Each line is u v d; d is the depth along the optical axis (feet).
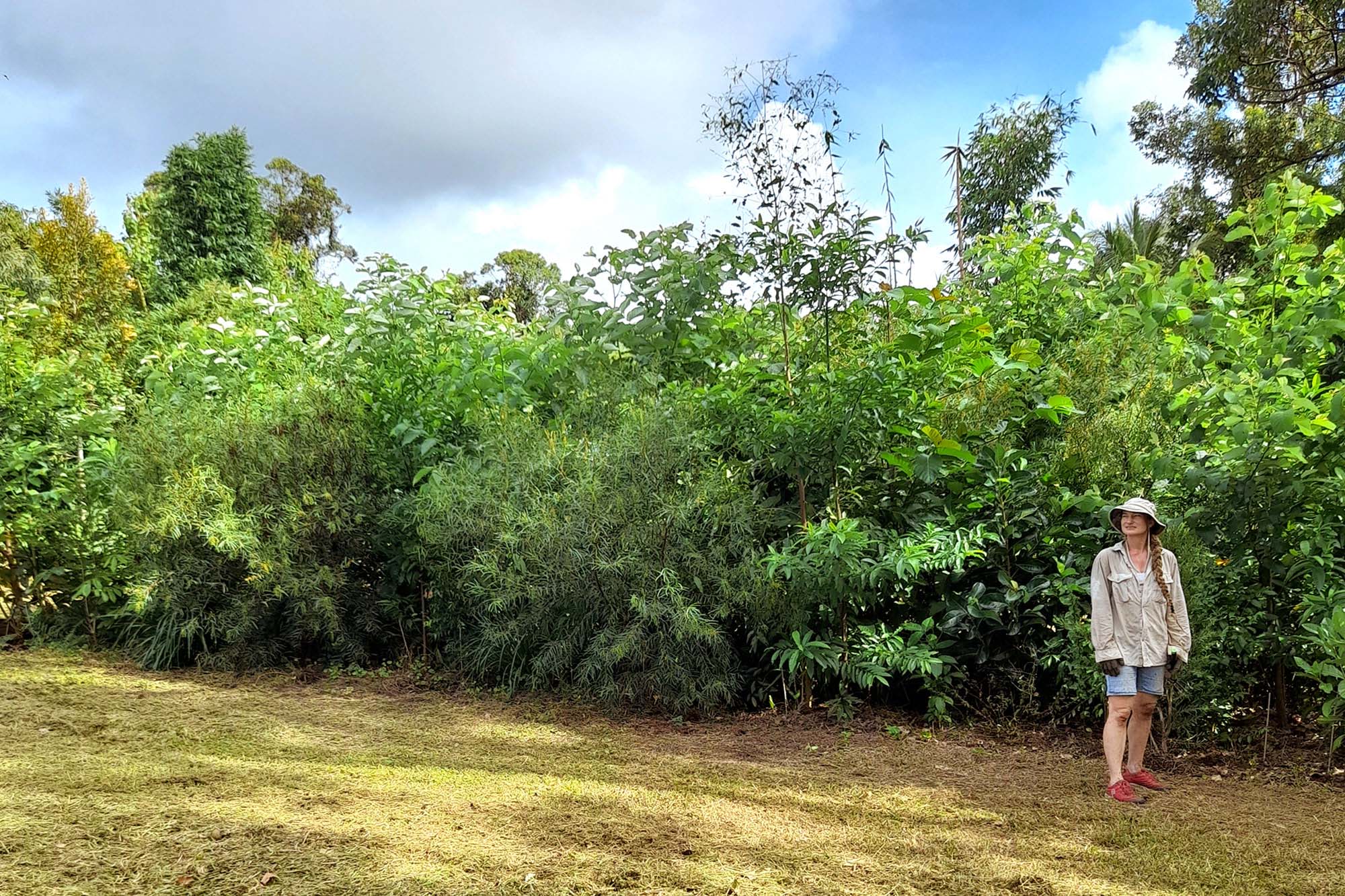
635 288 22.39
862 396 18.28
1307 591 16.31
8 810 11.85
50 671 21.42
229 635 21.63
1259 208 18.43
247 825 11.58
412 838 11.48
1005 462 18.28
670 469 19.13
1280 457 15.64
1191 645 15.19
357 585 22.15
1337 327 16.07
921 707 19.01
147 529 21.29
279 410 23.08
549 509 19.07
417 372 23.77
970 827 12.59
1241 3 59.11
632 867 10.80
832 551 16.99
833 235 18.56
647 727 17.89
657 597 18.29
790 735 17.49
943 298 19.20
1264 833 12.45
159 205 62.80
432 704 19.42
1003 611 18.43
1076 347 20.52
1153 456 17.31
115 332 35.27
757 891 10.27
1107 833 12.32
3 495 24.18
